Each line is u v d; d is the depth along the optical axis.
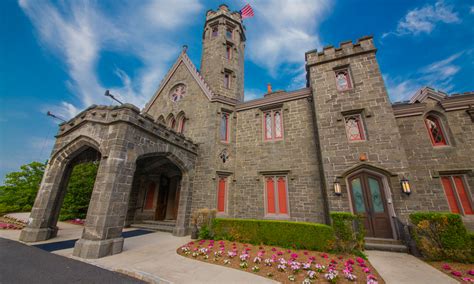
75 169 17.42
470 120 9.58
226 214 12.00
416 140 9.97
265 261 6.18
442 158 9.38
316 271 5.54
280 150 12.31
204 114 14.12
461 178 9.05
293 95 13.00
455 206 8.79
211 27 19.31
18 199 18.11
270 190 11.92
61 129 10.05
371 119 9.75
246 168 12.89
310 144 11.60
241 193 12.46
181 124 15.28
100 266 5.73
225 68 17.11
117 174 7.43
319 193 10.48
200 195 12.07
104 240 6.70
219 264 6.15
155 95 18.08
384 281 4.98
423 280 5.06
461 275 5.26
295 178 11.33
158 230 12.47
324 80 11.45
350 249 7.19
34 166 20.25
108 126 8.24
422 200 9.08
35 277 4.80
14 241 8.19
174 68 17.72
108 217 6.94
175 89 17.14
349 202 8.99
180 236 10.62
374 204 8.78
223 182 12.76
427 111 10.24
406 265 6.16
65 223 14.41
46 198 9.03
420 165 9.56
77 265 5.73
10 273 4.97
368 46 11.03
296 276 5.21
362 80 10.59
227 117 14.48
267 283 4.79
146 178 15.26
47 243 8.09
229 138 13.80
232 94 16.70
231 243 8.77
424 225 6.87
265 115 13.88
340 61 11.52
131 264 5.94
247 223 9.22
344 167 9.48
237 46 18.70
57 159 9.60
